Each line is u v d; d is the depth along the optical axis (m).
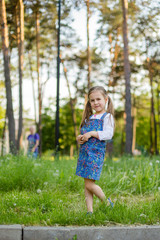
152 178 5.65
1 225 3.00
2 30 13.52
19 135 15.38
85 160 3.59
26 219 3.21
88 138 3.59
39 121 21.12
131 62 23.55
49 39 21.50
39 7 16.42
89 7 16.39
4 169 5.70
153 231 3.09
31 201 4.00
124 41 15.70
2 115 27.58
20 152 7.38
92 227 3.05
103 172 6.29
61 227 3.03
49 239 2.95
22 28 16.03
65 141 33.31
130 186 5.40
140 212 3.56
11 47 18.94
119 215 3.32
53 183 5.38
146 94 28.73
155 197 4.65
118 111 25.27
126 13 15.70
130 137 14.95
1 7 13.45
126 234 3.04
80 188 5.18
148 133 36.25
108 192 5.00
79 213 3.42
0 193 4.70
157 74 23.77
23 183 5.12
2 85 22.64
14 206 3.84
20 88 15.77
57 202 4.08
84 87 23.41
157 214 3.52
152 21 17.88
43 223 3.17
